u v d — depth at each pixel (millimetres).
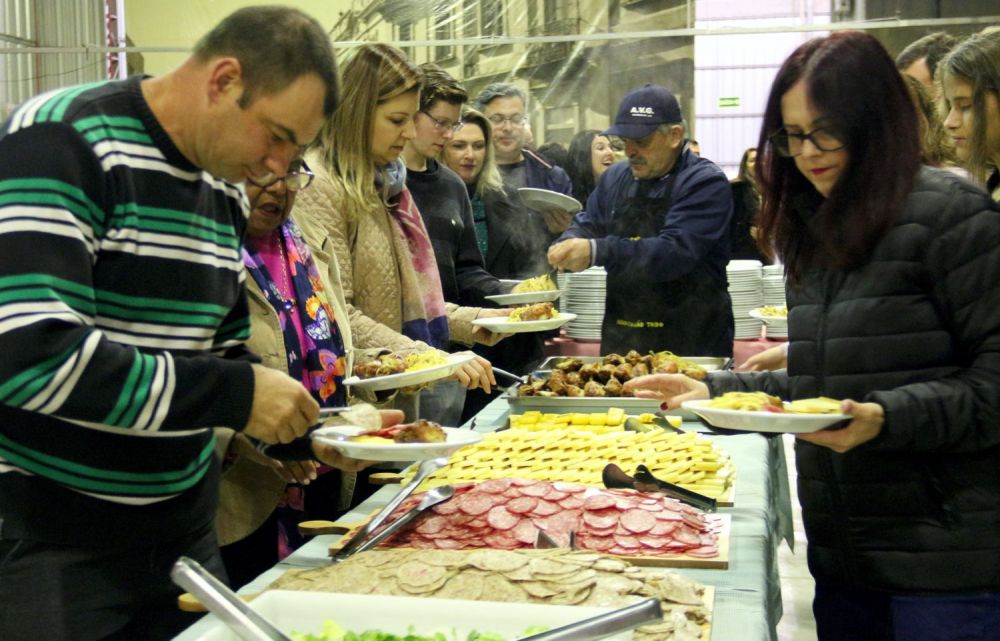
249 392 1499
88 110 1513
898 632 1883
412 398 2924
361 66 2688
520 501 2000
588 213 4305
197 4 4906
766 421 1738
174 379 1443
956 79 2430
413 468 2494
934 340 1824
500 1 4719
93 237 1489
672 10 4605
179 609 1733
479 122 4078
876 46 1823
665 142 3980
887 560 1875
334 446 1781
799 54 1866
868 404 1757
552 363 3773
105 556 1620
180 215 1602
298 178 2137
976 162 2414
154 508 1660
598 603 1548
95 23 4977
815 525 1990
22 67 5004
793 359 2000
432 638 1436
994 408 1739
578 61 4684
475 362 2680
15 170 1417
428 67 3498
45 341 1357
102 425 1475
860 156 1816
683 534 1899
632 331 4113
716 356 4094
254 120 1515
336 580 1635
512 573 1628
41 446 1554
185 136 1567
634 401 3041
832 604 2027
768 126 1962
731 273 4852
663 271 3971
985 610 1825
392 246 2873
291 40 1493
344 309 2600
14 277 1375
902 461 1845
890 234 1826
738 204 4570
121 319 1560
